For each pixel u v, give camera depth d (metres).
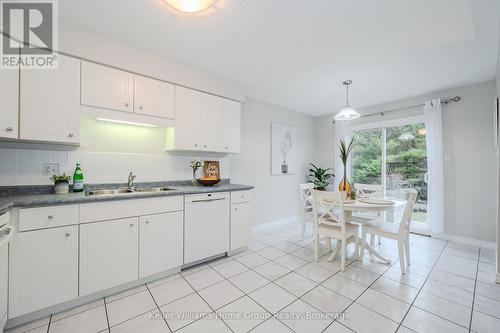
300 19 1.73
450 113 3.24
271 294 1.89
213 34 1.94
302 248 2.98
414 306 1.73
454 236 3.21
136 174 2.47
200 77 2.64
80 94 1.89
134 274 1.93
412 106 3.60
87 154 2.18
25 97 1.66
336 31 1.89
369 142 4.22
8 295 1.42
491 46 2.10
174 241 2.18
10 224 1.42
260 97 3.70
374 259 2.63
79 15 1.71
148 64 2.23
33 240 1.50
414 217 3.68
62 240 1.60
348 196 2.84
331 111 4.57
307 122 4.84
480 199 3.01
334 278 2.16
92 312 1.63
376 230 2.44
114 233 1.83
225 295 1.87
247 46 2.14
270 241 3.27
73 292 1.65
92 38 1.93
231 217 2.68
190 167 2.91
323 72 2.70
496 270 2.08
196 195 2.35
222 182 3.23
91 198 1.70
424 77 2.83
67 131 1.83
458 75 2.77
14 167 1.84
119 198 1.83
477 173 3.03
